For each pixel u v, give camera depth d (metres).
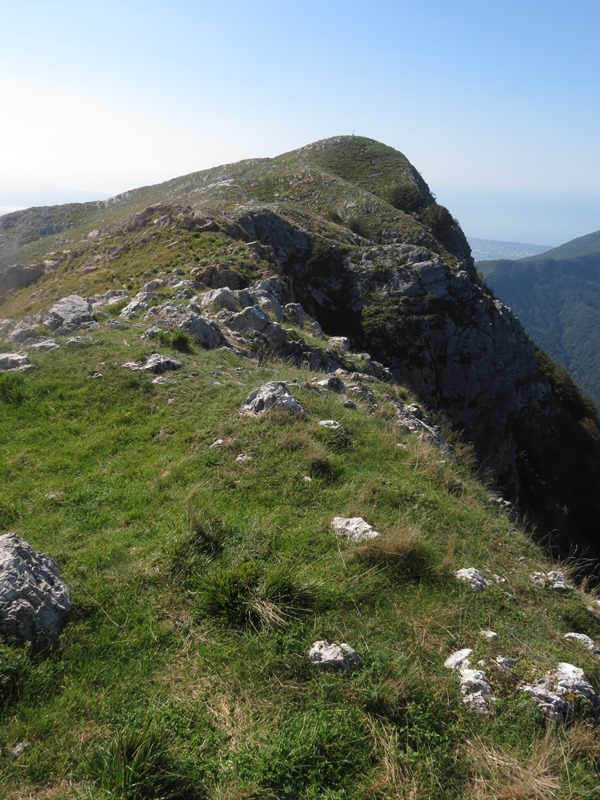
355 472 8.08
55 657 4.55
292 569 5.61
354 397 13.34
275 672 4.50
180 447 8.77
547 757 3.96
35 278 43.25
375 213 61.25
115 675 4.43
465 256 66.81
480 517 8.12
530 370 48.34
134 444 9.12
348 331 41.56
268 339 16.80
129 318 16.16
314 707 4.20
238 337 16.12
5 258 76.00
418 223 59.50
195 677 4.45
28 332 13.62
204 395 10.73
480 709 4.36
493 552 7.23
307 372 14.80
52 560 5.57
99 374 11.48
